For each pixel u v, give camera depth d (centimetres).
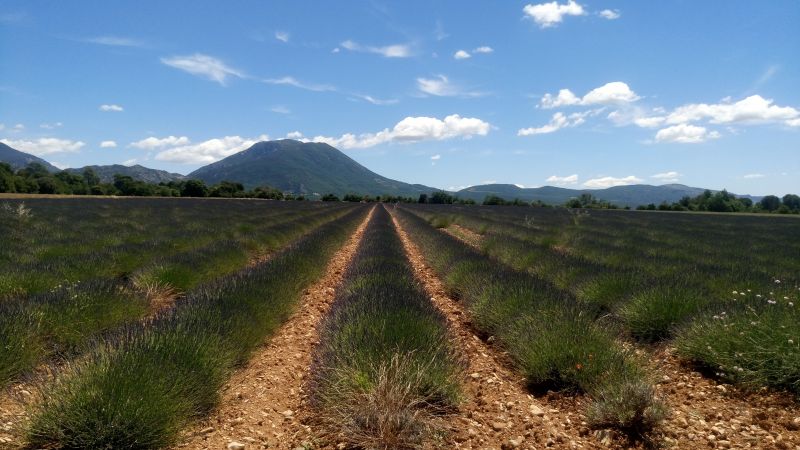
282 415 500
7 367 531
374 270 1087
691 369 619
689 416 482
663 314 738
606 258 1427
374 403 441
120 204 4481
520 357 615
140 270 1062
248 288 838
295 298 952
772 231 3103
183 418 445
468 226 3086
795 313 611
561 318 656
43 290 889
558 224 3172
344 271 1410
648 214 5791
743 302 696
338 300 874
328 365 531
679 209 8650
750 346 567
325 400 484
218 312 674
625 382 483
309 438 443
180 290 1016
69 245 1478
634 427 442
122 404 406
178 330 564
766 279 965
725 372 579
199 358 520
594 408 472
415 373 484
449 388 501
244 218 2959
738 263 1372
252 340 681
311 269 1246
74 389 424
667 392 550
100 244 1586
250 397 540
